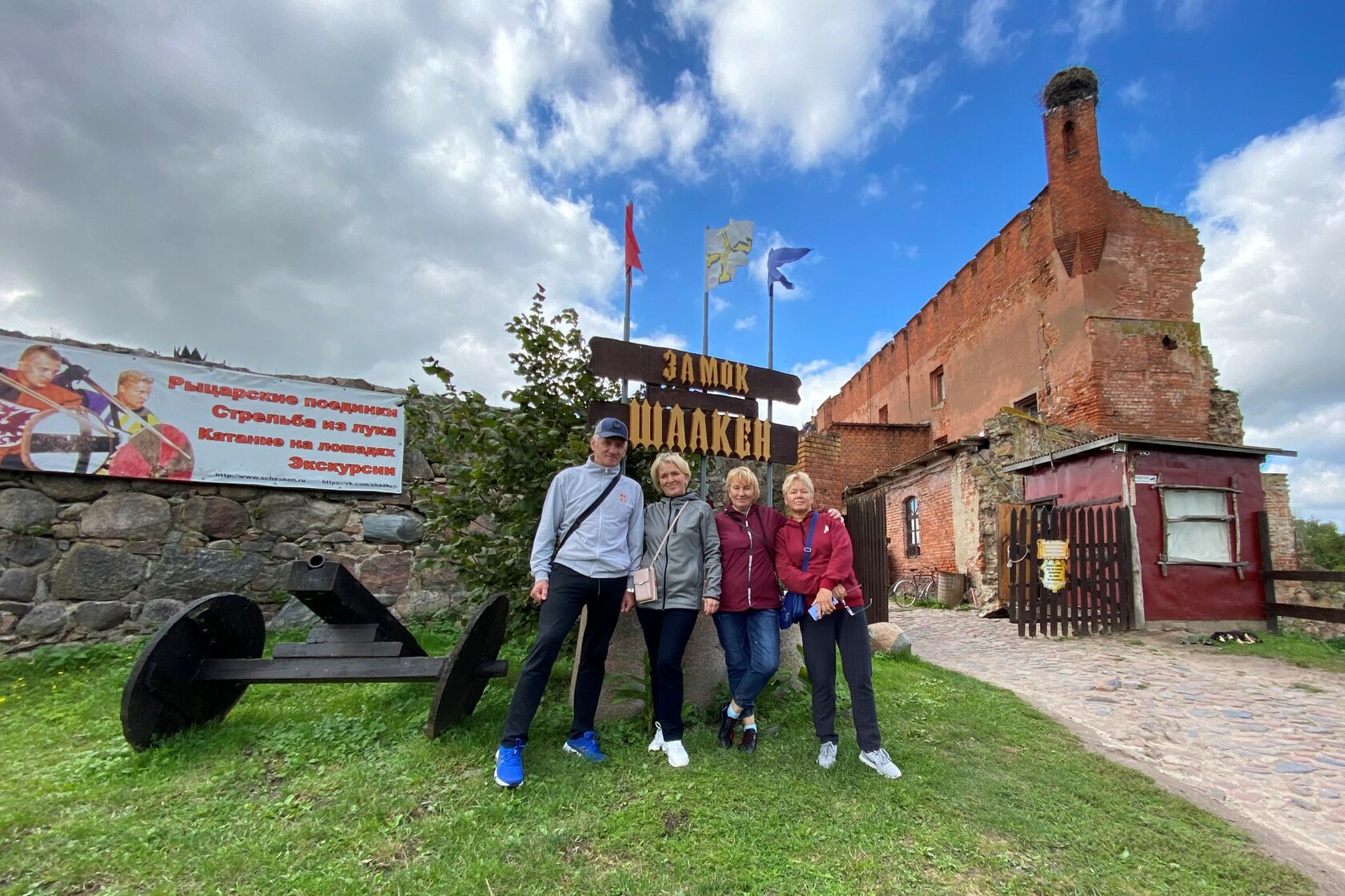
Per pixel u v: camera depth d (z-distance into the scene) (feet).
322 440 21.38
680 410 15.23
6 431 17.47
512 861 7.70
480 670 11.82
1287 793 11.37
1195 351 45.57
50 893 7.00
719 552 11.78
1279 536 45.06
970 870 8.12
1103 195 46.50
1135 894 7.78
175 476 19.27
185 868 7.47
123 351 19.03
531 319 15.03
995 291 57.93
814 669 11.24
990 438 41.32
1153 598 29.22
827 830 8.85
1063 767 11.74
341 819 8.60
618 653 13.23
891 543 56.24
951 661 22.71
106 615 18.21
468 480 15.10
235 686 12.12
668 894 7.25
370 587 21.63
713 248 16.61
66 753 10.86
